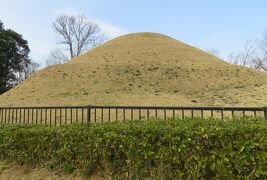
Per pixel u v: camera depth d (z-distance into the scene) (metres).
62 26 47.72
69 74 27.19
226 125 3.26
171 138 3.29
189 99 19.17
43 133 4.51
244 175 2.87
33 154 4.62
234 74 28.70
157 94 20.48
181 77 26.39
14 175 4.61
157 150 3.39
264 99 19.03
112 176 3.80
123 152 3.73
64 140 4.27
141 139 3.50
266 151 2.86
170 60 31.12
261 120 3.60
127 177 3.68
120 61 30.78
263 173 2.79
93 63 30.45
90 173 4.03
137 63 29.94
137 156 3.53
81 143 4.09
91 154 3.99
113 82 24.78
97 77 26.12
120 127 3.80
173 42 38.53
